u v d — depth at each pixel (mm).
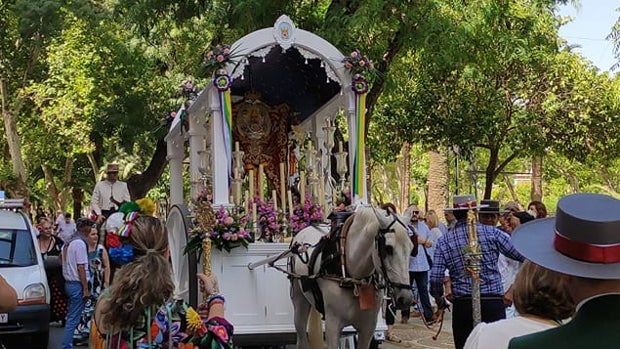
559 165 46156
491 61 16875
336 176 11758
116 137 26562
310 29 15648
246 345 9883
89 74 26281
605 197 2857
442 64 15102
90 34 26234
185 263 10336
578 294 2768
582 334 2645
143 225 4367
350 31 14203
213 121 9922
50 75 30594
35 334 11844
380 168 55938
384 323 9531
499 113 21156
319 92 12211
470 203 7469
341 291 8016
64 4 26312
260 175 11672
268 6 15305
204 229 7160
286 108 12398
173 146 14805
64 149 36438
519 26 17484
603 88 22031
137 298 4152
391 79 15508
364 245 7781
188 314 4352
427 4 14484
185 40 23609
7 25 30500
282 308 9812
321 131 12555
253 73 11859
